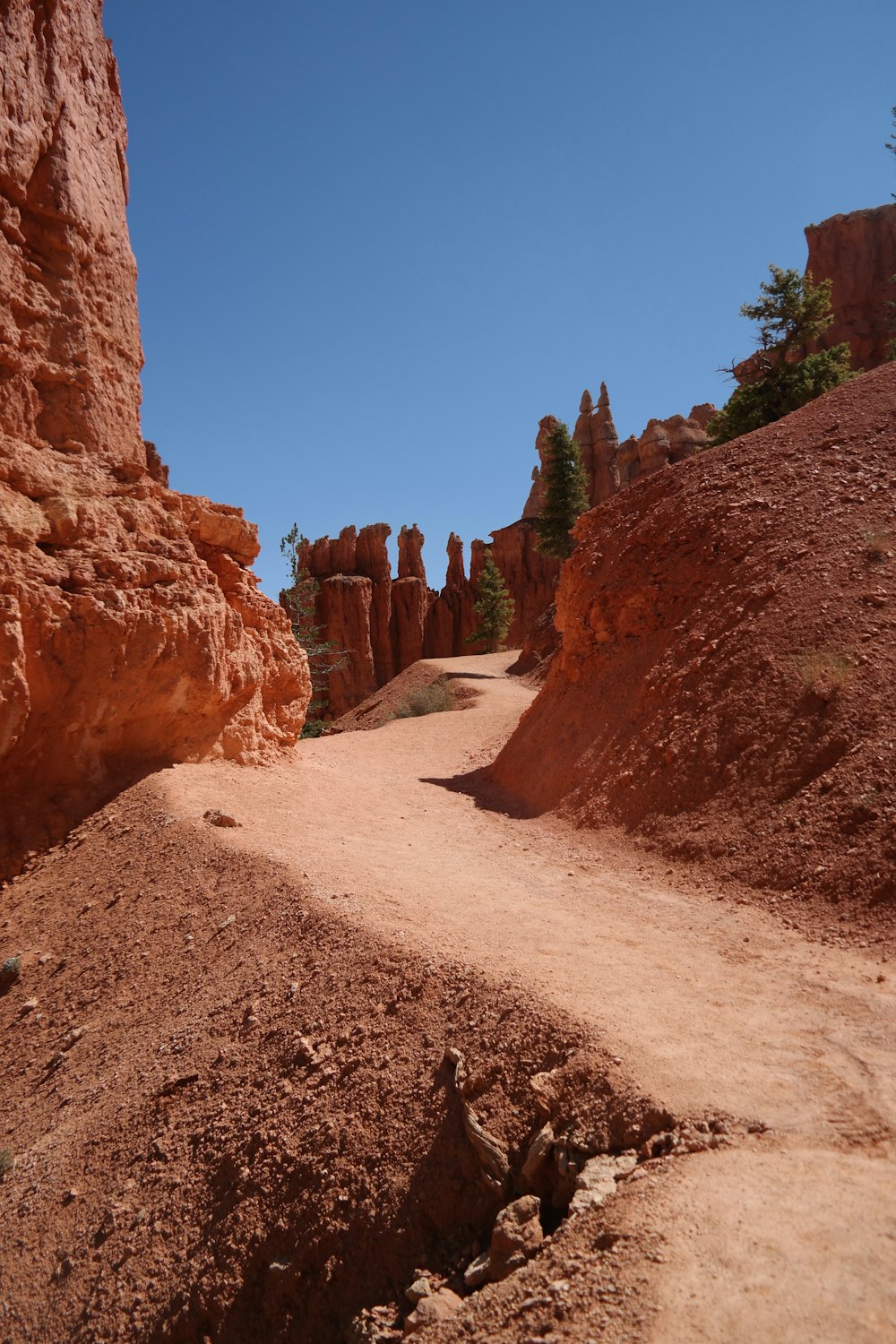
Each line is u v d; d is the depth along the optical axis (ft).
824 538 41.45
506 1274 14.29
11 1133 24.47
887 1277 11.28
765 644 38.06
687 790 35.91
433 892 30.30
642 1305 11.32
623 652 49.83
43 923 33.88
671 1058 17.25
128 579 40.91
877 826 26.76
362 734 96.43
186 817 37.04
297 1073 20.65
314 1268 16.87
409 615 258.98
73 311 43.37
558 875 33.96
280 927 27.04
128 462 45.21
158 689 42.34
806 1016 19.66
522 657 146.10
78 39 45.70
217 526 51.88
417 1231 16.49
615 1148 15.56
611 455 250.78
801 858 28.17
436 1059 19.29
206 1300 17.06
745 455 52.60
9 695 34.76
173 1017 25.58
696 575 47.57
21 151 40.09
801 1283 11.30
